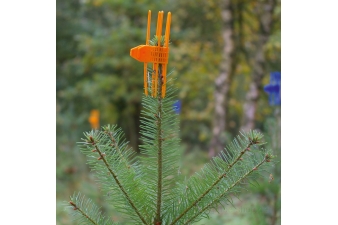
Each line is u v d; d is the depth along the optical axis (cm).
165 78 128
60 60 809
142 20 776
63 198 435
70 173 506
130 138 813
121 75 795
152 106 131
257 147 134
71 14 791
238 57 672
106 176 137
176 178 143
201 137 739
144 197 139
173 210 140
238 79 731
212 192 137
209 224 292
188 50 720
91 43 727
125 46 739
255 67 567
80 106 801
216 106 621
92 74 824
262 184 258
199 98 819
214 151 605
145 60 127
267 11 556
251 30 657
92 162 135
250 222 260
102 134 137
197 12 749
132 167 146
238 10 641
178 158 138
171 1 741
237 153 134
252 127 558
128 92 794
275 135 274
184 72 754
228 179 136
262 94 575
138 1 739
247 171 134
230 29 625
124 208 142
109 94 797
